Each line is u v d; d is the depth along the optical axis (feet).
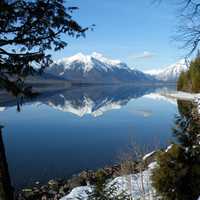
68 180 69.41
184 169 28.25
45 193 62.75
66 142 124.06
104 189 27.61
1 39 21.52
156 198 31.09
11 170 82.43
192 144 28.89
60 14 21.57
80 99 406.21
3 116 213.87
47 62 22.58
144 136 133.18
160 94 498.28
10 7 19.99
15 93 21.80
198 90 299.17
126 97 453.17
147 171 44.11
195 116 29.22
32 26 21.58
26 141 126.11
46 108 276.21
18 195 61.82
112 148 109.81
